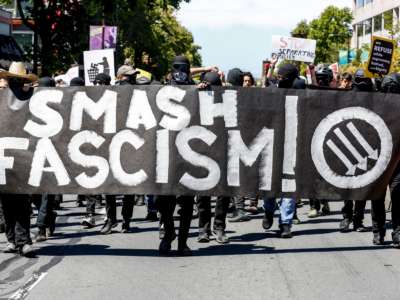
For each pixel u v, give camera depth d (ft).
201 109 29.25
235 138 29.37
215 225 33.42
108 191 29.30
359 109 29.78
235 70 33.88
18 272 26.99
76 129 29.27
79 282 25.39
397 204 30.73
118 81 38.06
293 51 57.11
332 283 25.23
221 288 24.52
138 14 152.97
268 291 24.12
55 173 29.30
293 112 29.58
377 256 29.86
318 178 29.76
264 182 29.55
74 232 36.70
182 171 29.27
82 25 98.37
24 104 29.32
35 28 98.32
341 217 42.22
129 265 28.19
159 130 29.17
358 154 29.86
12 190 29.37
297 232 36.52
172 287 24.64
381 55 52.47
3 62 115.55
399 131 29.96
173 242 33.81
